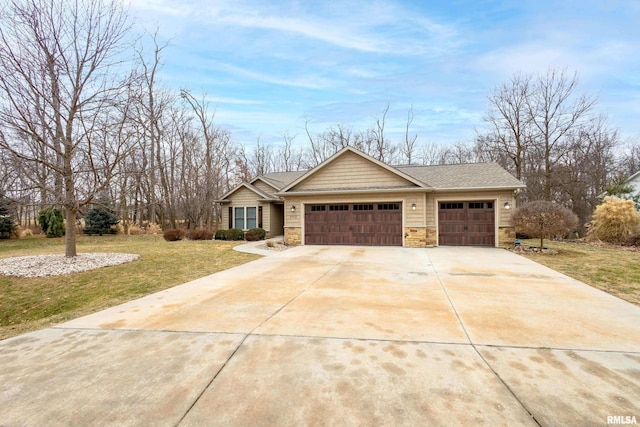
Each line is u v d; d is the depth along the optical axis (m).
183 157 23.23
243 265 9.10
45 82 8.78
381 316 4.53
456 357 3.24
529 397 2.54
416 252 11.50
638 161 25.39
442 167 16.33
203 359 3.24
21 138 8.84
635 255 10.16
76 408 2.45
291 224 14.61
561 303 5.12
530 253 10.98
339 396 2.57
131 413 2.38
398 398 2.54
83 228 22.98
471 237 13.43
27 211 13.33
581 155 23.00
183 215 24.83
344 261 9.54
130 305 5.28
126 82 10.41
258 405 2.46
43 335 3.98
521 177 24.12
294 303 5.22
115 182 11.62
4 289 7.19
